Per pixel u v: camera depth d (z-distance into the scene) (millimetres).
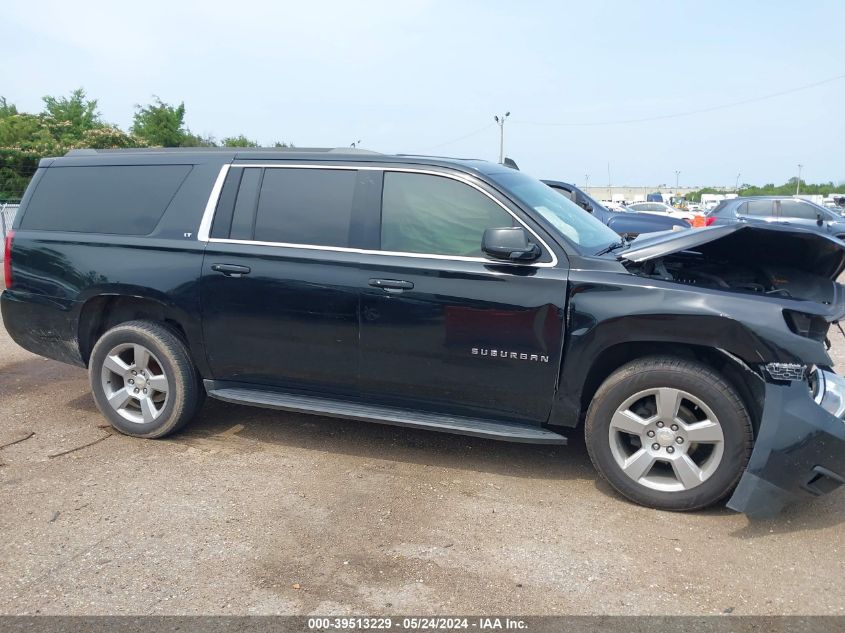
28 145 29578
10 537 3326
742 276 4180
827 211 14953
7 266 4793
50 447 4445
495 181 3938
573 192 11109
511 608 2822
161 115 37250
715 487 3514
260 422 4938
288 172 4266
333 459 4309
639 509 3693
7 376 6043
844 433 3268
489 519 3566
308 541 3324
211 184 4387
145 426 4539
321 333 4086
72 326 4637
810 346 3348
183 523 3479
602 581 3020
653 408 3672
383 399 4137
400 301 3893
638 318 3523
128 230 4508
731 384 3480
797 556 3244
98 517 3529
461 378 3900
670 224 10586
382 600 2863
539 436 3805
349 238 4055
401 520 3543
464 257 3854
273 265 4133
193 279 4285
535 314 3701
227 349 4324
